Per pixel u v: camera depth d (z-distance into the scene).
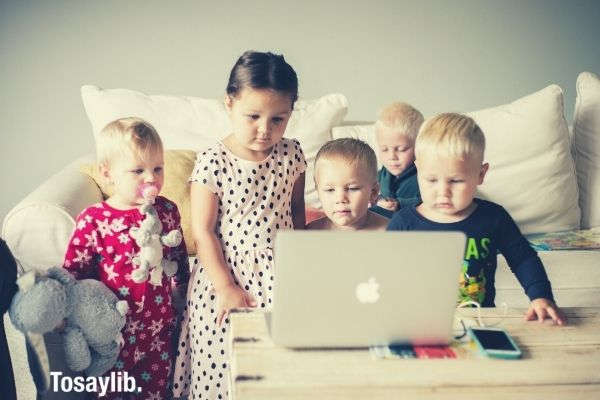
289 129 2.48
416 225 1.65
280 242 1.11
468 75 3.04
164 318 1.76
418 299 1.18
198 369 1.77
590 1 3.02
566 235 2.51
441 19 2.96
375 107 3.03
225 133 2.43
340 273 1.14
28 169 2.95
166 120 2.44
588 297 2.20
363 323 1.19
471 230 1.62
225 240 1.78
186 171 2.19
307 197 2.47
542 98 2.51
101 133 1.71
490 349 1.22
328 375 1.13
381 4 2.91
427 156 1.53
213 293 1.76
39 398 1.45
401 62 2.99
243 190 1.77
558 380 1.14
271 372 1.13
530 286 1.51
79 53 2.85
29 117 2.90
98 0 2.80
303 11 2.89
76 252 1.68
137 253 1.70
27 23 2.79
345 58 2.96
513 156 2.48
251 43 2.90
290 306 1.16
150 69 2.89
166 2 2.82
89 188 2.12
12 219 1.88
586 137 2.60
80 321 1.54
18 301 1.41
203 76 2.92
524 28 3.01
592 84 2.60
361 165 1.75
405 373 1.15
